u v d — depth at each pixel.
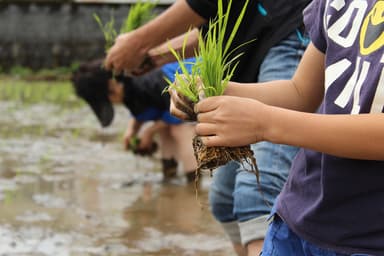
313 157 1.51
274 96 1.66
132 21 2.92
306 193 1.52
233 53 2.23
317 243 1.49
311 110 1.67
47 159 5.05
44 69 11.16
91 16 10.98
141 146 4.51
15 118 7.11
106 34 2.97
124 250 3.04
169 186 4.28
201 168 1.59
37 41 11.15
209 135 1.46
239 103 1.44
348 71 1.47
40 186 4.18
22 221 3.42
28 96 8.96
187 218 3.54
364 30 1.46
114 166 4.85
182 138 4.36
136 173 4.62
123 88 4.23
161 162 4.57
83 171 4.66
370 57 1.43
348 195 1.45
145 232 3.30
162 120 4.43
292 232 1.55
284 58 2.18
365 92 1.42
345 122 1.40
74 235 3.22
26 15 11.15
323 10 1.59
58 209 3.66
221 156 1.56
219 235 3.26
